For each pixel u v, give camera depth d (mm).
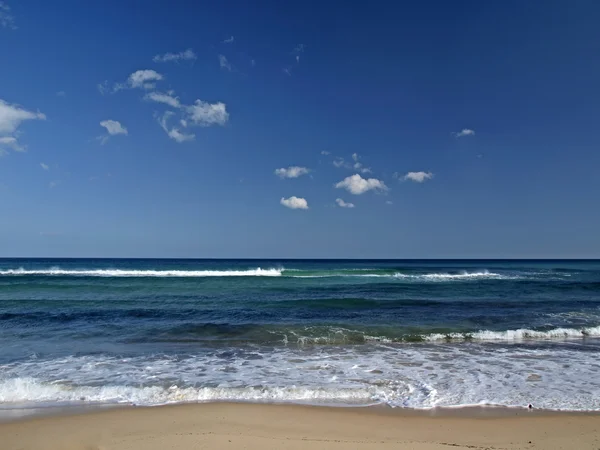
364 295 20062
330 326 12211
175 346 10008
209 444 4719
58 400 6285
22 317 13398
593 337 11406
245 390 6781
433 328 12047
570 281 30000
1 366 8172
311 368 8227
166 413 5781
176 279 27875
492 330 11875
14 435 5023
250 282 26438
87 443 4797
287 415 5738
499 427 5367
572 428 5359
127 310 14766
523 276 36844
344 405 6191
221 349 9758
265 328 11891
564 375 7812
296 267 58344
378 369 8164
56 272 31562
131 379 7422
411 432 5172
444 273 38312
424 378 7570
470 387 7062
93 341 10414
